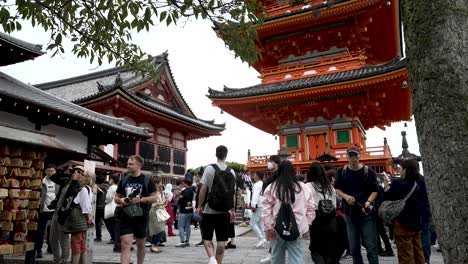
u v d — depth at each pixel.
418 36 2.17
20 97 10.05
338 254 4.75
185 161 28.25
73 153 7.07
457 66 2.01
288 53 21.38
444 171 1.96
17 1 5.25
